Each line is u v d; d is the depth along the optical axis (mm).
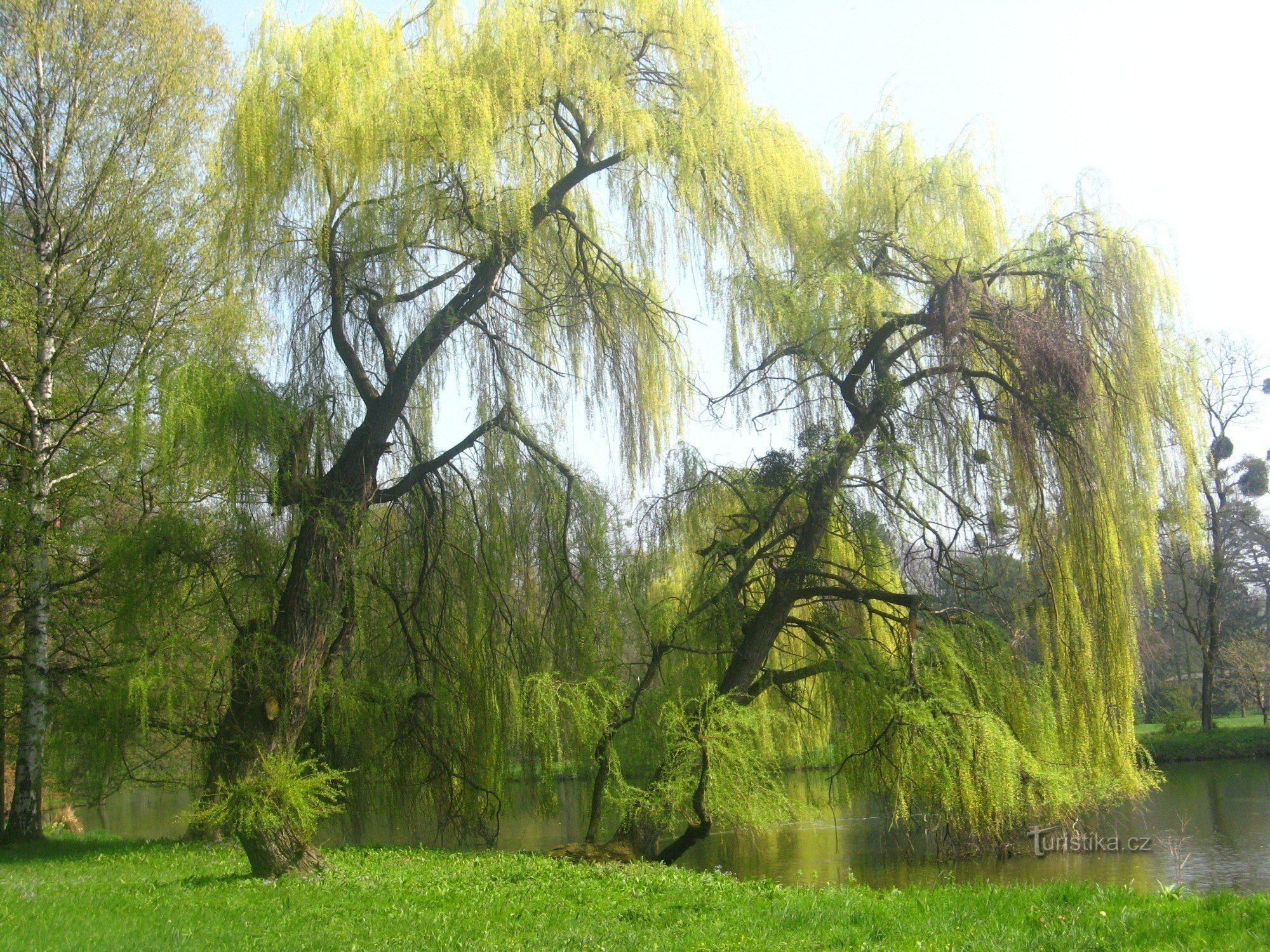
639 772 14195
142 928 7352
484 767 14523
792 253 14844
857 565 14875
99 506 17109
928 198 14297
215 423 12242
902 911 7406
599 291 14766
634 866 11047
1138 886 11703
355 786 14531
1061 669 12922
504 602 14781
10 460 16031
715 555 14547
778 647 15430
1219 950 5652
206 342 15555
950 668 13055
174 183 18656
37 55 17125
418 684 14422
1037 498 13156
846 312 13836
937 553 13906
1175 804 19672
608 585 14781
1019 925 6676
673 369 15078
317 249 13219
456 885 9273
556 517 14875
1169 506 13938
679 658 14789
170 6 18688
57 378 17922
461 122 12734
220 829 11367
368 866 10812
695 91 14359
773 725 13719
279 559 13047
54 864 12336
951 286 13406
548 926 7273
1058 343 12992
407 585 14805
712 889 8922
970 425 13781
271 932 7156
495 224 13109
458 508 14930
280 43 13352
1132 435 13320
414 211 12977
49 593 16078
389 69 13422
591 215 15641
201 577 13352
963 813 12422
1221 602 44562
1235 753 30812
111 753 14016
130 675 12875
